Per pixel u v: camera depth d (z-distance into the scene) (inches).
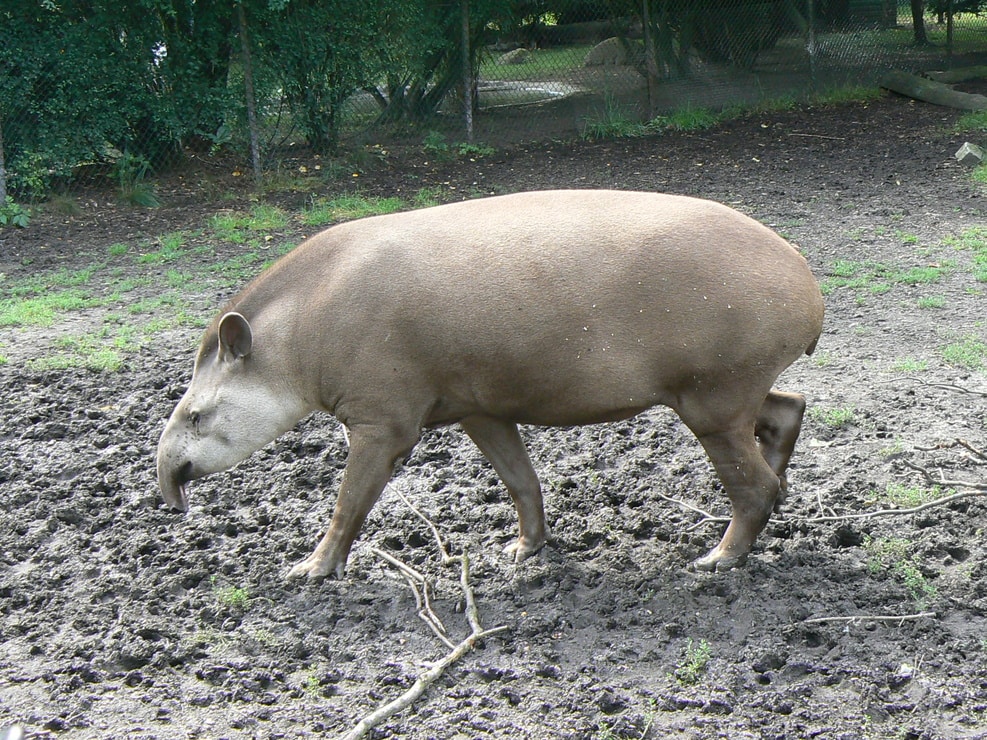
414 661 162.2
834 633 163.2
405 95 629.6
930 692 147.6
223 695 153.8
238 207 511.5
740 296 158.2
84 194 531.8
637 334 158.6
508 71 665.0
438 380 164.2
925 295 330.0
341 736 143.8
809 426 239.5
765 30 728.3
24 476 232.8
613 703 148.8
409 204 506.6
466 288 159.3
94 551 199.9
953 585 174.6
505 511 206.4
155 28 530.6
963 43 784.9
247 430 172.7
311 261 170.7
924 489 206.5
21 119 513.3
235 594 178.9
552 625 169.2
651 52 685.9
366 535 201.8
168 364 299.1
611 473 223.5
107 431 255.0
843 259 373.4
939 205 444.8
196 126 557.6
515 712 148.0
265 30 555.5
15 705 152.6
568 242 159.9
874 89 743.7
